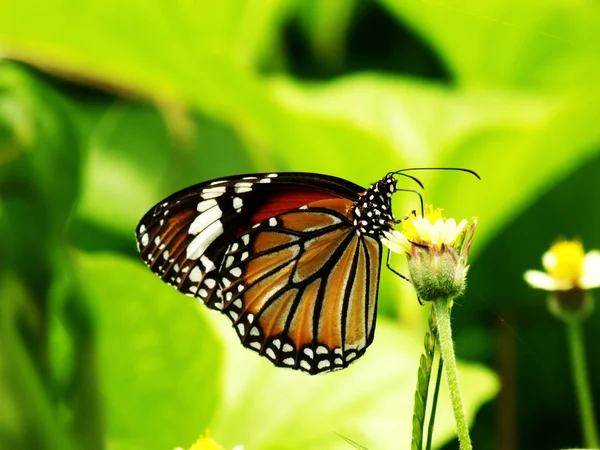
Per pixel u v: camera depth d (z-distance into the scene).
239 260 0.80
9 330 0.84
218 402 0.86
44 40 0.91
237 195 0.80
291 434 0.86
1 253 0.85
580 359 0.80
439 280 0.75
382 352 0.87
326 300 0.80
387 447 0.85
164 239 0.79
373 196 0.79
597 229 0.93
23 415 0.84
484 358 0.92
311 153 0.91
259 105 0.90
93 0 0.89
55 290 0.85
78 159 0.87
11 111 0.86
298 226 0.80
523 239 0.93
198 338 0.85
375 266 0.80
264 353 0.80
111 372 0.85
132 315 0.85
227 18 0.92
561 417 0.91
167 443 0.86
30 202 0.85
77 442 0.85
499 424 0.89
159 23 0.90
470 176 0.90
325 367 0.80
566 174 0.92
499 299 0.92
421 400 0.74
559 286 0.80
